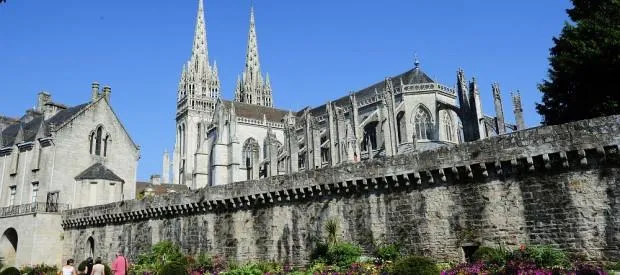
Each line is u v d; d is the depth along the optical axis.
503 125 53.00
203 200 40.34
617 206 21.28
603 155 21.91
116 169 65.00
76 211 54.12
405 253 27.86
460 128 67.88
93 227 52.06
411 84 66.69
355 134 61.59
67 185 58.88
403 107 65.88
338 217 31.55
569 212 22.56
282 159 71.94
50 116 70.12
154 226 45.00
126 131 67.50
